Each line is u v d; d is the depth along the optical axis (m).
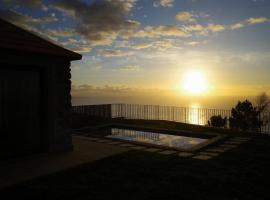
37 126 7.94
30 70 7.70
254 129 16.98
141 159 7.41
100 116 18.20
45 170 6.31
